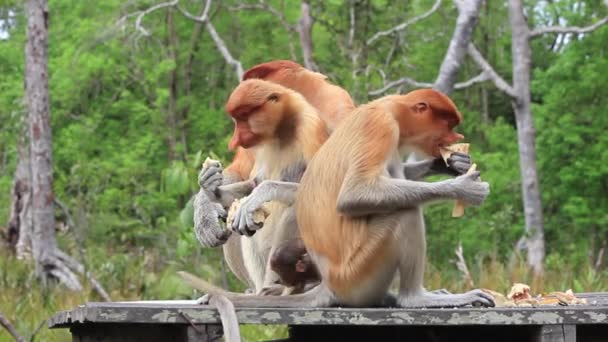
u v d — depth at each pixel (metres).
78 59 24.80
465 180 5.59
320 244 5.70
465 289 12.55
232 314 5.18
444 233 22.61
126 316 5.28
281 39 26.77
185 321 5.29
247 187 6.63
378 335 6.71
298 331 6.91
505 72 33.78
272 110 6.35
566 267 15.34
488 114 35.94
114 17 23.45
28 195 19.06
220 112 29.56
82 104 28.23
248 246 6.80
